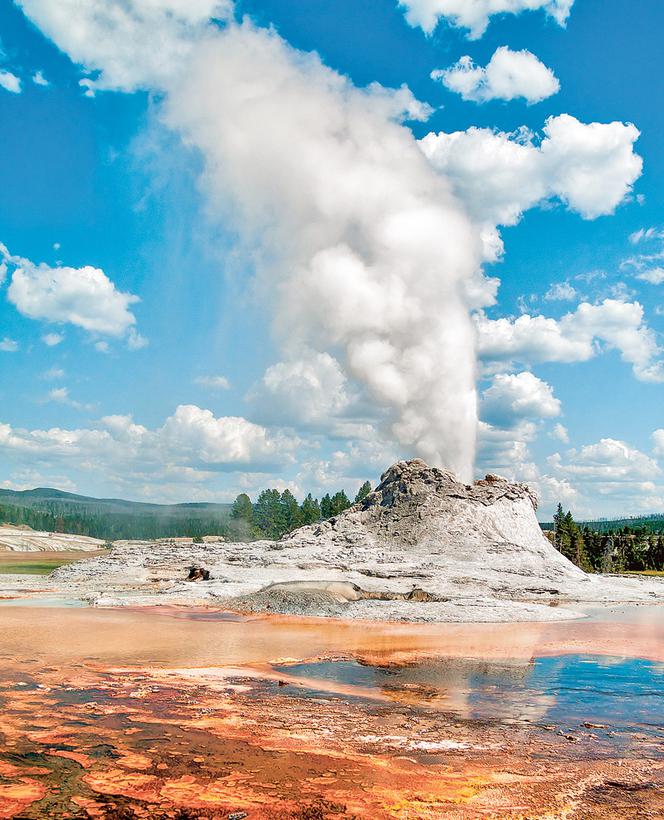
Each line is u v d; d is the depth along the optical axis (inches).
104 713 642.8
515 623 1466.5
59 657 925.8
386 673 901.2
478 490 2733.8
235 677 839.7
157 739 567.5
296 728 617.3
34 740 553.9
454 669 940.6
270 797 450.6
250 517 5674.2
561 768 530.0
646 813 444.1
